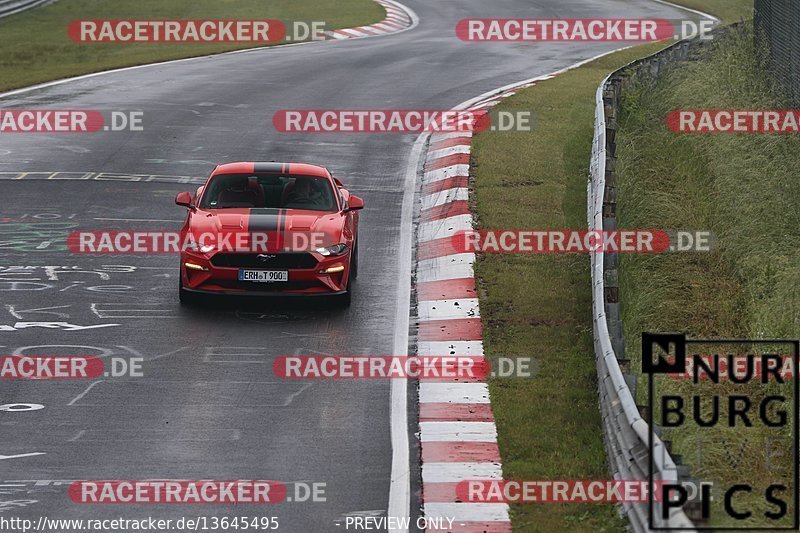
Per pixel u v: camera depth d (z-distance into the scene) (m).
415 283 54.22
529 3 195.12
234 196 52.41
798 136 75.12
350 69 119.25
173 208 66.56
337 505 32.19
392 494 32.94
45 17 172.50
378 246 60.03
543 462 34.78
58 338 45.88
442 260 57.16
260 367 43.31
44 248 58.31
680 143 76.31
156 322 48.09
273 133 86.94
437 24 170.50
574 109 92.56
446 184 71.38
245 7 184.88
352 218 53.66
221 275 48.41
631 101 83.62
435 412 39.19
